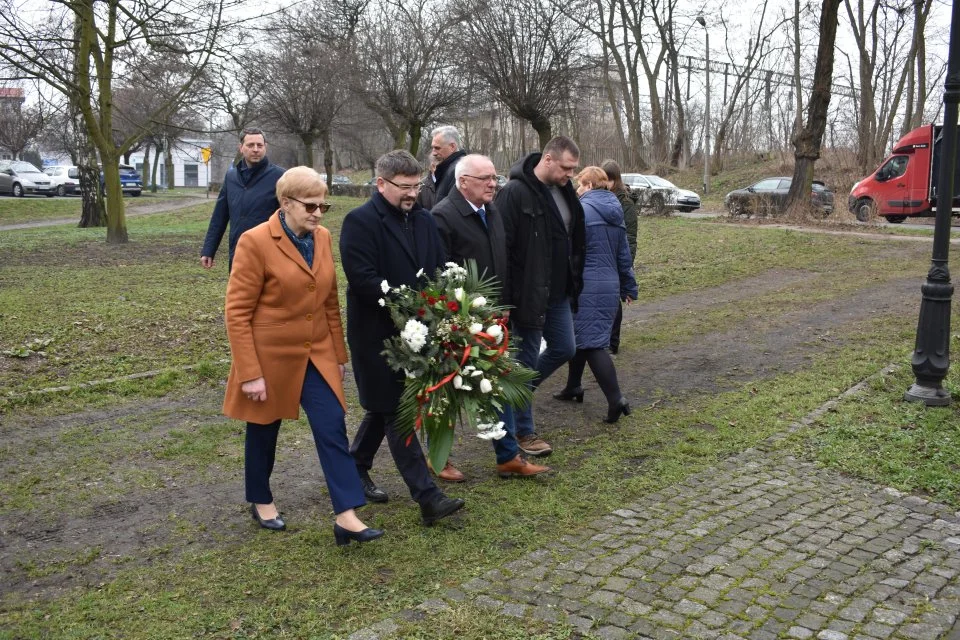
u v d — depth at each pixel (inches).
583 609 134.2
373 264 159.9
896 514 172.9
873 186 982.4
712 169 1784.0
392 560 151.5
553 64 1057.5
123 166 1806.1
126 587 142.3
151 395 257.8
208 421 235.0
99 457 205.3
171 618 132.2
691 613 133.0
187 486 188.5
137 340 315.9
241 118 970.1
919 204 944.3
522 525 165.9
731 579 144.2
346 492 153.5
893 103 1535.4
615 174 295.9
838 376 273.3
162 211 1349.7
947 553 155.3
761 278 504.1
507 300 192.5
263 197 256.7
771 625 129.7
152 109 1079.0
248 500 164.4
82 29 681.6
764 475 193.2
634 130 1845.5
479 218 182.9
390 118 1339.8
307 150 1296.8
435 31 1226.0
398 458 165.8
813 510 173.9
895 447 207.3
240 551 155.9
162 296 416.2
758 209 892.0
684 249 608.7
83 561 151.8
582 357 247.4
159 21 641.0
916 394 241.1
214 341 320.5
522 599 137.4
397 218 163.6
